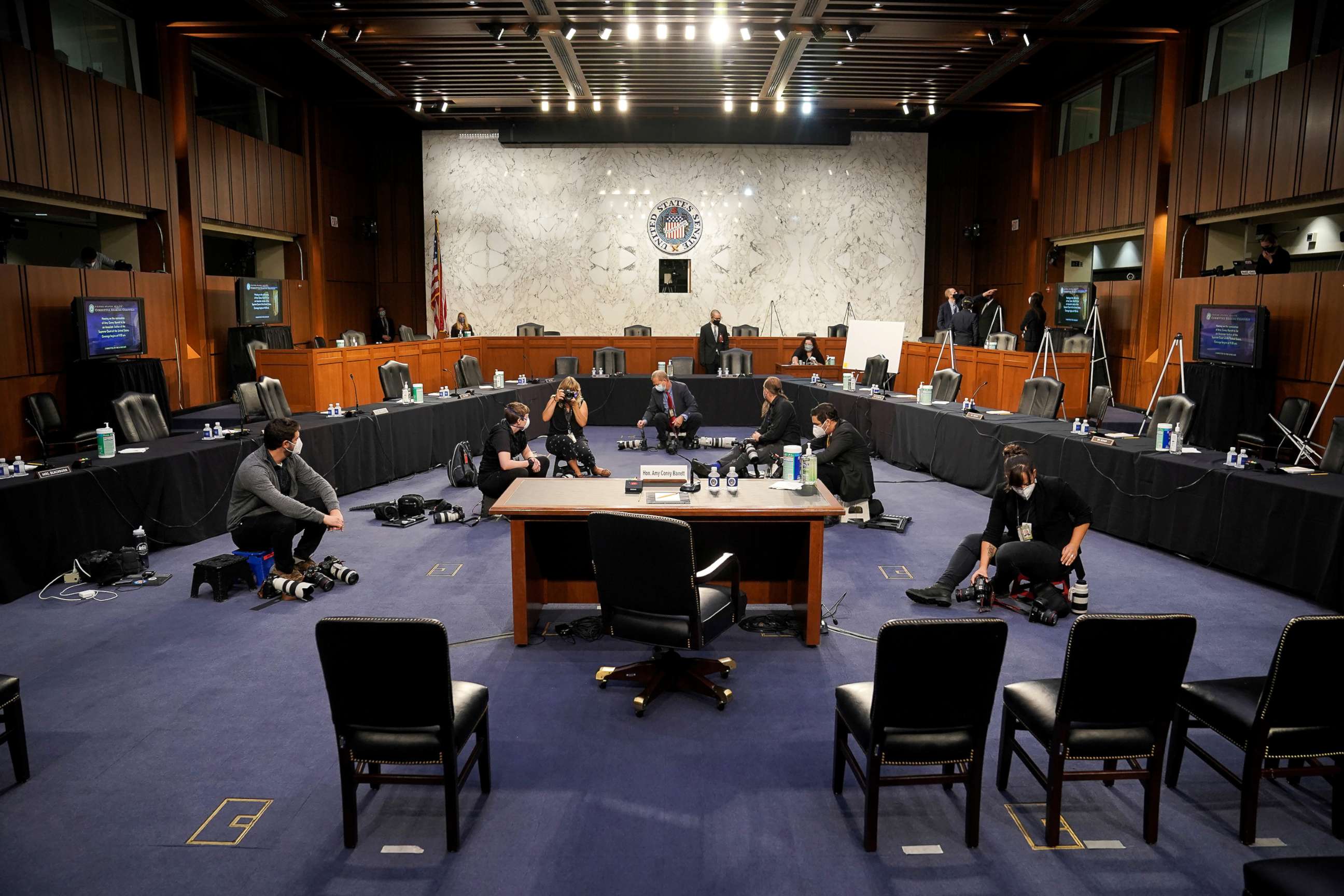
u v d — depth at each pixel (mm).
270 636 4461
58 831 2781
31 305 8742
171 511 6035
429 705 2580
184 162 11180
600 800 2957
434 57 11820
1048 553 4652
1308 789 3059
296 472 5297
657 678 3721
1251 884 2057
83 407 9125
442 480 8656
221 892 2486
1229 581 5383
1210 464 5746
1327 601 4742
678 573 3344
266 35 10570
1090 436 6918
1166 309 11219
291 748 3312
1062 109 14586
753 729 3479
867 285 16656
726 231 16516
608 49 11250
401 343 12492
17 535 4945
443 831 2781
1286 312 9016
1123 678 2572
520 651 4281
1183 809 2934
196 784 3057
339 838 2746
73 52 9578
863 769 3164
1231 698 2838
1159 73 11297
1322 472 5406
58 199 9258
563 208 16453
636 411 12789
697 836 2748
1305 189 8773
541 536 4855
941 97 13922
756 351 14594
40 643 4344
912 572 5582
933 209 17250
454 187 16438
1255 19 9898
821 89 13414
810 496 4535
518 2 9516
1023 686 2947
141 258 10945
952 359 11391
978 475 8016
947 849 2699
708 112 14977
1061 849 2701
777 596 4922
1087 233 13414
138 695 3762
